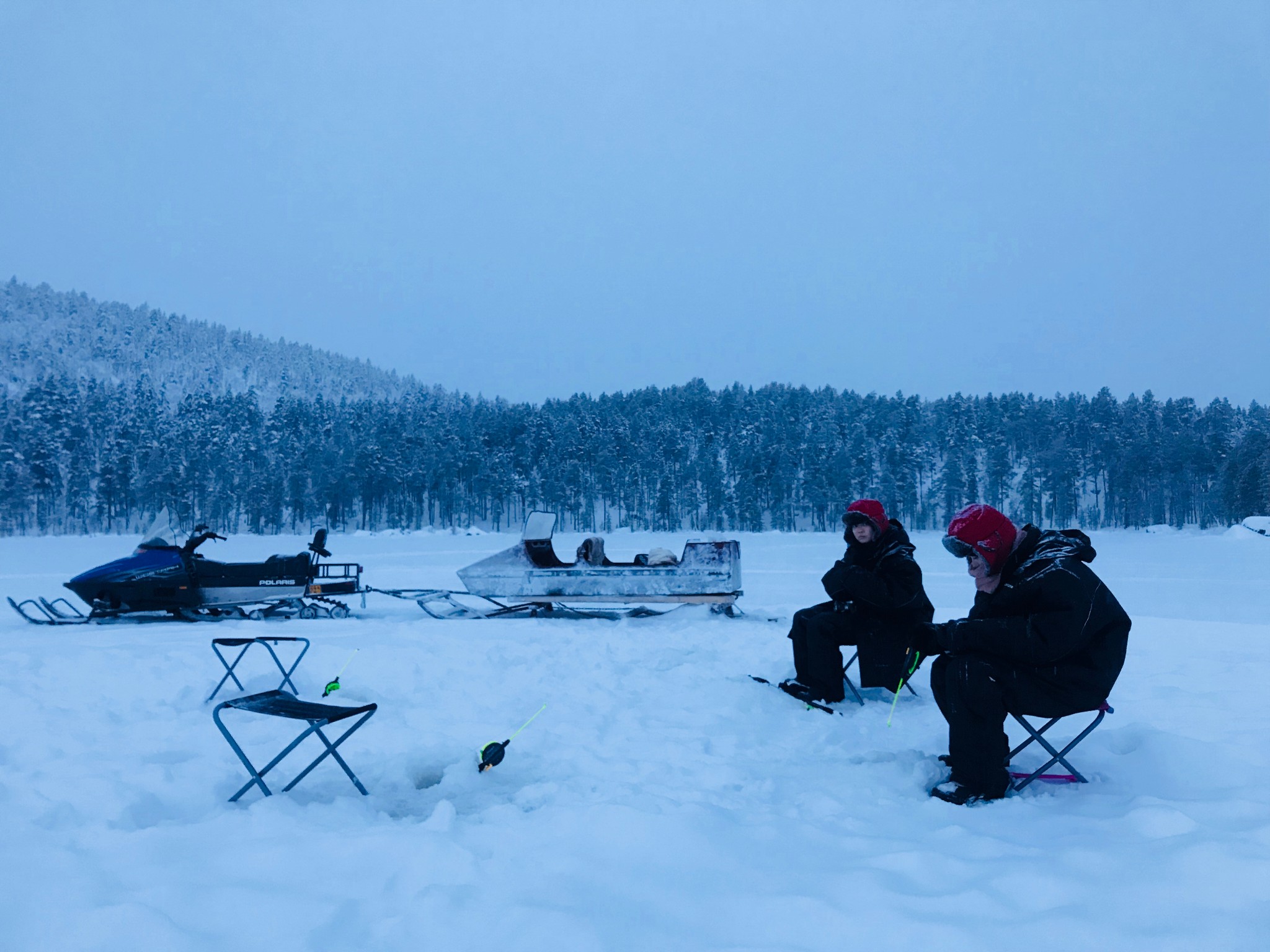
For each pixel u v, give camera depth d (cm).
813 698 557
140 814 329
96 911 221
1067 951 206
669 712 531
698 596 1061
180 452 13450
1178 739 392
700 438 18338
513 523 14762
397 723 495
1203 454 14538
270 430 16800
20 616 1175
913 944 211
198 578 1073
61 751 425
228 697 572
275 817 305
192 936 214
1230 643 818
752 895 240
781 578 2142
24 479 11712
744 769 398
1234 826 293
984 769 350
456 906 230
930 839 291
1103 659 348
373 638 845
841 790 356
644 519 14950
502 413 17262
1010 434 18288
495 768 405
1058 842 286
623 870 259
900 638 566
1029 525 378
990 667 355
